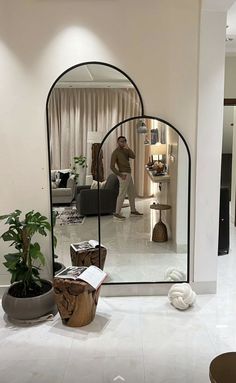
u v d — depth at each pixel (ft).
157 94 9.57
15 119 9.53
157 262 10.66
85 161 10.09
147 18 9.19
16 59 9.27
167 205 10.40
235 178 17.95
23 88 9.40
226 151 28.09
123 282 10.32
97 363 7.35
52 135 9.74
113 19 9.18
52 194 9.96
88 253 10.58
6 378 6.93
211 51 9.27
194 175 9.92
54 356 7.59
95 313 9.12
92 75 9.47
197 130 9.63
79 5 9.09
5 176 9.77
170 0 9.10
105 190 10.49
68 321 8.66
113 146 10.10
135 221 10.64
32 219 8.85
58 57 9.30
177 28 9.22
